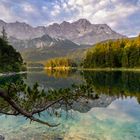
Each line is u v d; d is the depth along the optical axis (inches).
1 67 4338.1
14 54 5467.5
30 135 719.1
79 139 679.7
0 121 883.4
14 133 738.2
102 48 6717.5
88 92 312.2
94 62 6776.6
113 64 6186.0
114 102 1387.8
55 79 3280.0
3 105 283.7
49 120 882.8
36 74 4968.0
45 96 300.4
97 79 3038.9
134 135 718.5
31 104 291.3
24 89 293.4
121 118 962.7
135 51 5551.2
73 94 309.3
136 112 1095.6
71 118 918.4
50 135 718.5
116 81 2733.8
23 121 883.4
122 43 6515.8
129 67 5698.8
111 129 788.0
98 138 687.1
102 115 1018.1
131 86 2218.3
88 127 808.3
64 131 759.1
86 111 1082.1
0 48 4894.2
